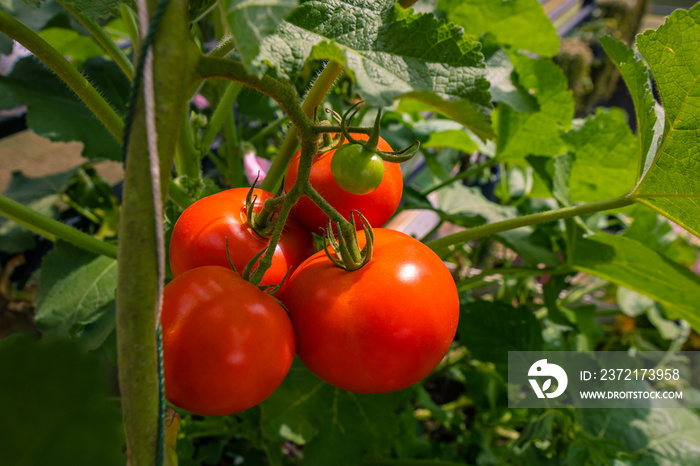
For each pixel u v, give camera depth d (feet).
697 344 2.47
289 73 0.59
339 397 1.35
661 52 0.91
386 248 0.75
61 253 1.33
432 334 0.71
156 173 0.44
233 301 0.65
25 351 0.48
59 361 0.49
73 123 1.63
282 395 1.32
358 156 0.65
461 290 1.76
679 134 0.99
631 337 2.43
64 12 1.76
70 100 1.69
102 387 0.51
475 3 1.61
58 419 0.49
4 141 2.71
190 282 0.66
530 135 1.63
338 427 1.34
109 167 2.75
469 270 2.57
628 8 5.19
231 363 0.63
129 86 1.82
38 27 1.74
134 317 0.48
